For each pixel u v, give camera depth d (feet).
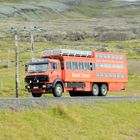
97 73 303.07
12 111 172.76
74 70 280.92
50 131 169.99
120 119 211.20
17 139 153.79
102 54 311.06
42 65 265.13
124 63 335.47
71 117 187.21
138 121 217.97
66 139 168.55
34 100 192.13
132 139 192.34
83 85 288.92
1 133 153.69
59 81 266.77
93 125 191.62
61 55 274.98
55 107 189.16
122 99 244.01
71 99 213.66
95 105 217.36
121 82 330.13
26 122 168.66
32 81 266.36
